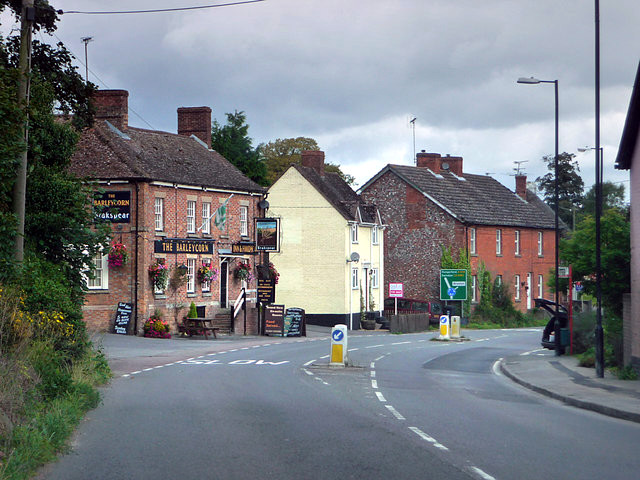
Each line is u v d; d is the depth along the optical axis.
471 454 10.87
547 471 9.84
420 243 65.56
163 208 41.03
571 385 20.77
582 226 31.38
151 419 14.01
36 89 22.61
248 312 46.19
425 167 70.56
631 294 23.03
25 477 9.13
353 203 59.25
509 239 69.56
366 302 61.66
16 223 16.94
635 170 22.72
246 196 47.75
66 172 23.86
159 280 39.72
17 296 15.59
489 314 65.31
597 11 22.25
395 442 11.78
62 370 16.25
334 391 18.97
